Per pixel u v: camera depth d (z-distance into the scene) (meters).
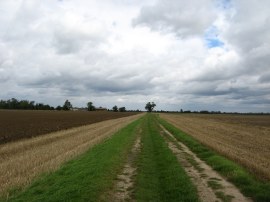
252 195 12.05
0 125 53.00
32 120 69.94
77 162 17.95
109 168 16.47
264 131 46.12
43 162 18.61
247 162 18.20
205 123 68.88
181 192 12.43
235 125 62.53
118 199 11.75
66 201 10.66
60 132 41.91
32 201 10.74
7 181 13.98
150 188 13.27
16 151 24.41
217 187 13.29
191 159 20.55
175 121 77.19
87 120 77.06
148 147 26.30
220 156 20.38
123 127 50.22
